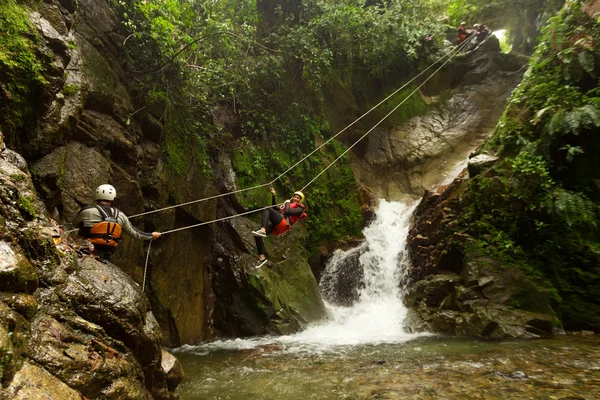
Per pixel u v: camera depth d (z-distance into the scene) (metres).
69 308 3.62
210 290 10.41
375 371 6.66
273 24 14.23
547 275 9.91
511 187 10.62
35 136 5.68
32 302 3.19
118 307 3.96
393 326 10.48
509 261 9.99
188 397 5.70
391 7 16.91
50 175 5.86
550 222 10.17
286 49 13.63
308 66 13.65
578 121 9.91
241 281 10.39
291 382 6.25
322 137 14.73
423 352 7.81
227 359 7.86
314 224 13.08
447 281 10.54
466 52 19.17
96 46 7.84
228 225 10.92
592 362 6.68
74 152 6.77
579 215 9.69
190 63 11.23
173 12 9.30
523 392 5.36
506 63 18.77
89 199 6.74
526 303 9.43
